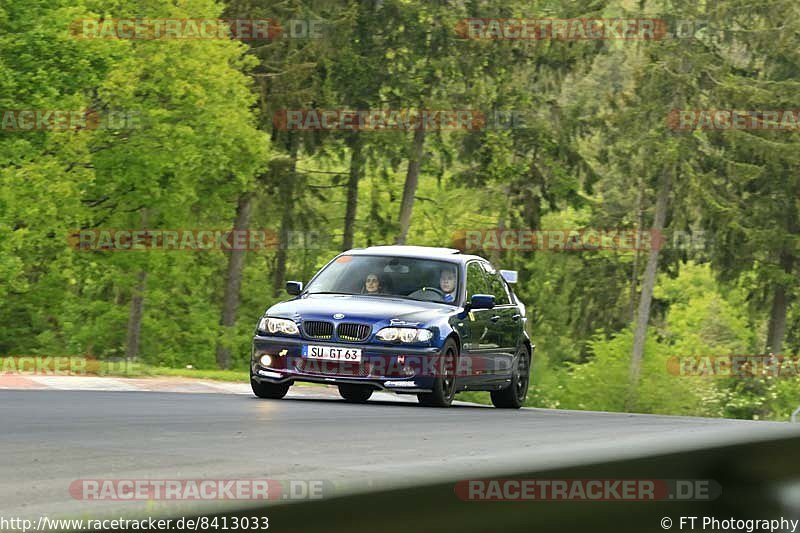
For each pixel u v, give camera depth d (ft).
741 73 549.13
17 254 424.05
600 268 620.49
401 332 137.39
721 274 561.84
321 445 69.51
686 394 428.97
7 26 317.01
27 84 313.94
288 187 508.94
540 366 430.61
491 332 153.99
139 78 386.52
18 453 59.57
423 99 514.27
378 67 513.86
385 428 86.53
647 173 528.63
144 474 50.75
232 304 536.42
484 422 98.99
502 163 529.86
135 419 86.84
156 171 371.97
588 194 559.38
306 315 140.05
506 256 585.63
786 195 549.13
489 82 533.96
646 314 546.67
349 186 556.10
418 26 515.09
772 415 479.41
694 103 522.06
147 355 539.29
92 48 324.80
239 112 400.67
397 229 572.10
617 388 425.69
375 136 508.53
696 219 541.34
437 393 138.51
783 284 556.51
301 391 188.55
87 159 366.63
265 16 488.02
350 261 153.89
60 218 368.48
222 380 211.82
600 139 551.59
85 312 509.35
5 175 330.75
